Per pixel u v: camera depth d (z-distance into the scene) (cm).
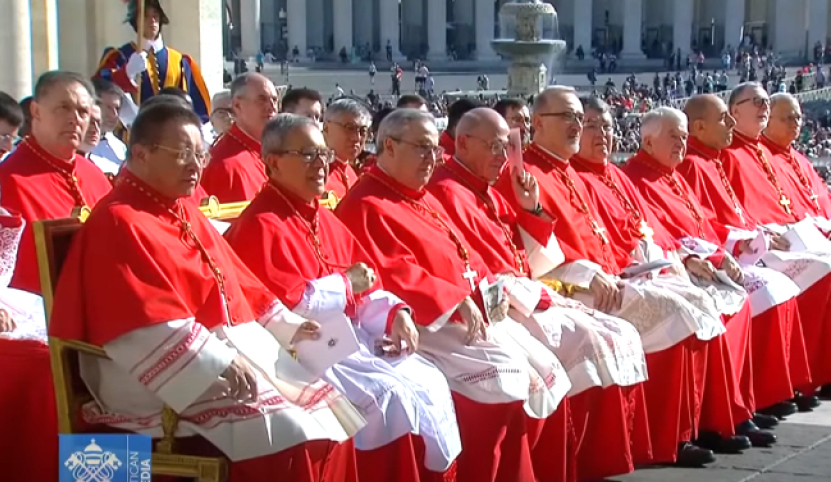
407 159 685
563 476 673
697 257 842
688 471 731
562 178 791
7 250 604
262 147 630
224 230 689
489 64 6781
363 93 6047
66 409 522
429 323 641
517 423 638
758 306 859
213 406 524
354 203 680
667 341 740
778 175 1015
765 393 867
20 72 1177
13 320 577
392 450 581
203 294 538
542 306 711
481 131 732
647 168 892
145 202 539
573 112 787
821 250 954
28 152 691
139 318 509
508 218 753
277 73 6100
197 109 1096
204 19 1493
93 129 739
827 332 927
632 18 6969
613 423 698
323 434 528
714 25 7244
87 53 1426
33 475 569
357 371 593
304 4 6738
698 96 948
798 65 6562
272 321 578
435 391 605
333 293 593
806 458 759
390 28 6831
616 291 751
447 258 675
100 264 514
